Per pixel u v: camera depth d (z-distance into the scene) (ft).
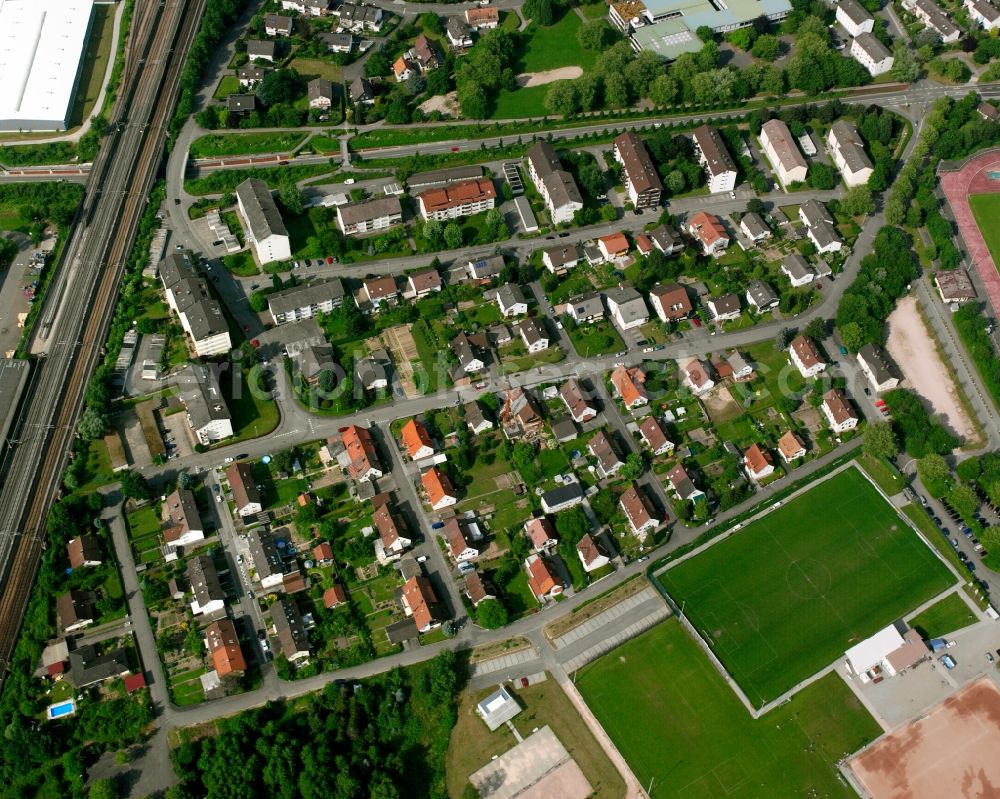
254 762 639.76
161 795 638.94
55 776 643.45
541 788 648.79
